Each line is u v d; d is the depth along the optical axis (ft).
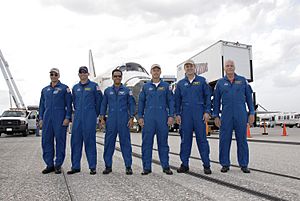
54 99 18.57
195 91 17.98
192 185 13.87
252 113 18.40
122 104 18.19
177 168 19.26
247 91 18.53
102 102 18.81
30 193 12.65
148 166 17.47
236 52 55.47
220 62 54.65
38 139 57.16
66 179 15.90
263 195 11.60
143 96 18.57
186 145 17.88
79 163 18.29
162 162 17.63
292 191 12.19
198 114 17.67
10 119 68.08
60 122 18.40
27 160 24.22
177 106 18.48
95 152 18.19
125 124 18.07
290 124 138.82
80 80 18.88
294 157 23.58
